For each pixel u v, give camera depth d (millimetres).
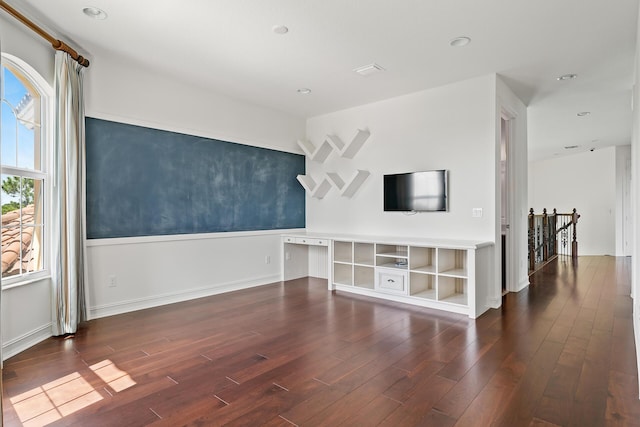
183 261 4430
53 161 3207
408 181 4727
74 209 3279
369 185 5223
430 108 4594
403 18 2936
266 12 2848
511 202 4922
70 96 3258
